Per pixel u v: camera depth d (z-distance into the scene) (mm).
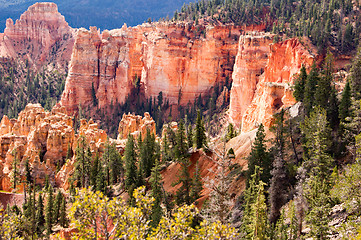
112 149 108125
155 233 30891
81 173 106250
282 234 42969
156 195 74062
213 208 43094
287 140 70688
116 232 29781
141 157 101312
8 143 130500
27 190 106250
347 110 62781
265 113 108438
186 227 31141
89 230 29375
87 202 29266
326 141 55750
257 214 43938
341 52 130125
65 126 138000
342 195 42469
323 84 70688
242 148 83938
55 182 114688
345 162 56438
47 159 122750
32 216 82062
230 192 69812
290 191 53969
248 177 63781
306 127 63312
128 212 30094
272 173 54531
